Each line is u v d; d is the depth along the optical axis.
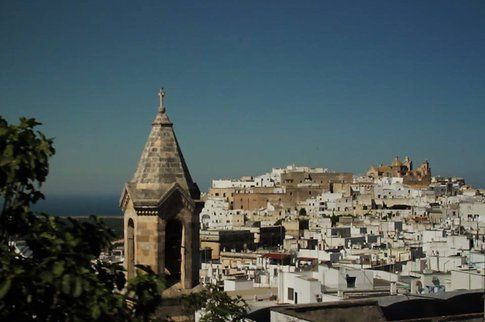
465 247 135.12
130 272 38.81
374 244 168.75
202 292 38.53
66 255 20.48
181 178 39.12
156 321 23.28
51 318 19.44
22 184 21.36
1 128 20.77
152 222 38.19
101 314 19.91
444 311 55.84
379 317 49.41
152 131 39.94
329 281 81.88
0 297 17.94
